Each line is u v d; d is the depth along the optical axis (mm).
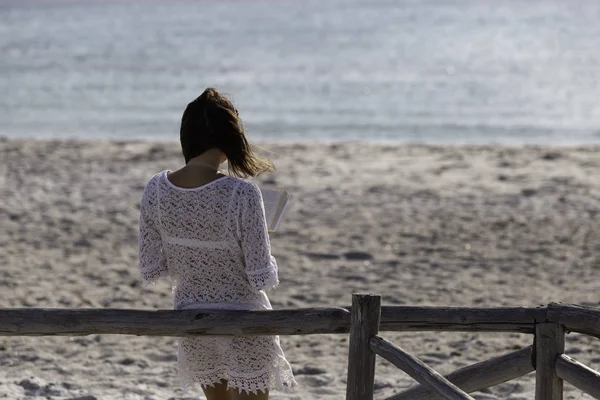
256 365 4098
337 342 8125
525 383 6762
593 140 25750
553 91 38781
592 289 9891
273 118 31125
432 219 13734
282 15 124750
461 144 22406
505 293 9781
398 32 82562
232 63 53312
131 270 10883
